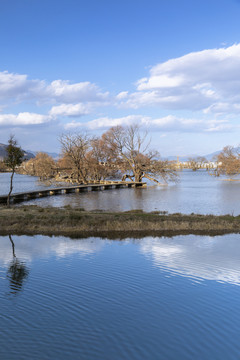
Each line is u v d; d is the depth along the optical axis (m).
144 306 10.35
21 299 10.74
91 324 9.09
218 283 12.64
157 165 88.06
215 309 10.31
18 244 19.58
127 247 18.89
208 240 21.08
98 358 7.48
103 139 96.12
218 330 9.00
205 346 8.16
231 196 56.31
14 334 8.46
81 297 10.95
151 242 20.39
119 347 7.99
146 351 7.85
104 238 21.62
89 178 112.50
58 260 15.88
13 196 49.72
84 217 27.66
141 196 58.16
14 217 27.28
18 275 13.41
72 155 93.00
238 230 24.61
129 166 91.69
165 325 9.18
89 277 13.16
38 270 14.16
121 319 9.45
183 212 37.25
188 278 13.22
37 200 52.84
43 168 117.00
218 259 16.16
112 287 12.05
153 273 13.80
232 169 129.25
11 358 7.35
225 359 7.61
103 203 47.47
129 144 88.56
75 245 19.39
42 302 10.52
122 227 24.64
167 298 11.09
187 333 8.80
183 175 163.50
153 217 29.44
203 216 31.39
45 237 21.83
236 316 9.80
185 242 20.48
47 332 8.54
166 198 53.97
